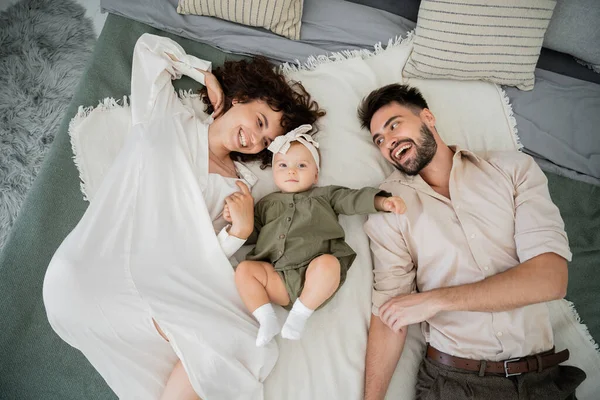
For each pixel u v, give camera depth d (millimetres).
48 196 1745
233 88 1871
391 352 1632
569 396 1561
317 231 1626
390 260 1702
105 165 1831
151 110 1771
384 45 2125
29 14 2445
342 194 1675
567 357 1577
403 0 2195
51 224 1725
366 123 1890
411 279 1704
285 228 1614
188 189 1646
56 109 2314
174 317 1460
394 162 1743
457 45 1925
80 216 1761
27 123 2275
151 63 1853
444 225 1649
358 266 1769
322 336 1660
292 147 1686
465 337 1586
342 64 2066
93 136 1848
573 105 2025
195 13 2072
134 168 1627
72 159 1811
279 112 1839
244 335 1494
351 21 2115
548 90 2051
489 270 1607
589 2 1970
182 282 1542
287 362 1601
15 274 1650
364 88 2025
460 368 1569
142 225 1569
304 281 1575
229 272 1594
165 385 1546
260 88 1831
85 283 1417
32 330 1626
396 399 1660
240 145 1763
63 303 1402
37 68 2373
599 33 1986
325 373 1617
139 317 1465
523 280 1508
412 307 1584
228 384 1462
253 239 1744
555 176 2000
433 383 1596
